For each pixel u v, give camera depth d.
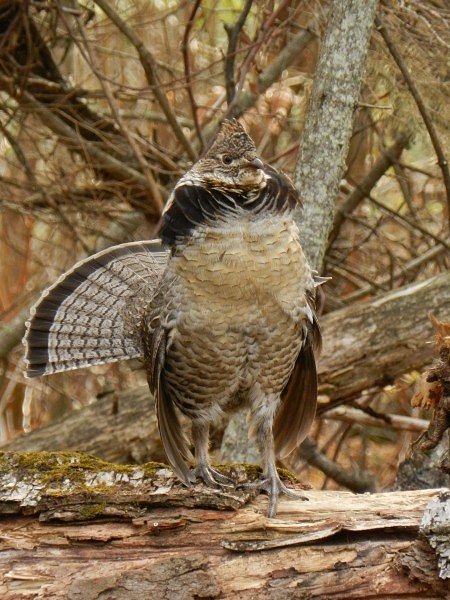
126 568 6.71
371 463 15.98
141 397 12.26
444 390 6.53
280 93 14.20
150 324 7.96
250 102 14.05
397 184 16.39
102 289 9.23
